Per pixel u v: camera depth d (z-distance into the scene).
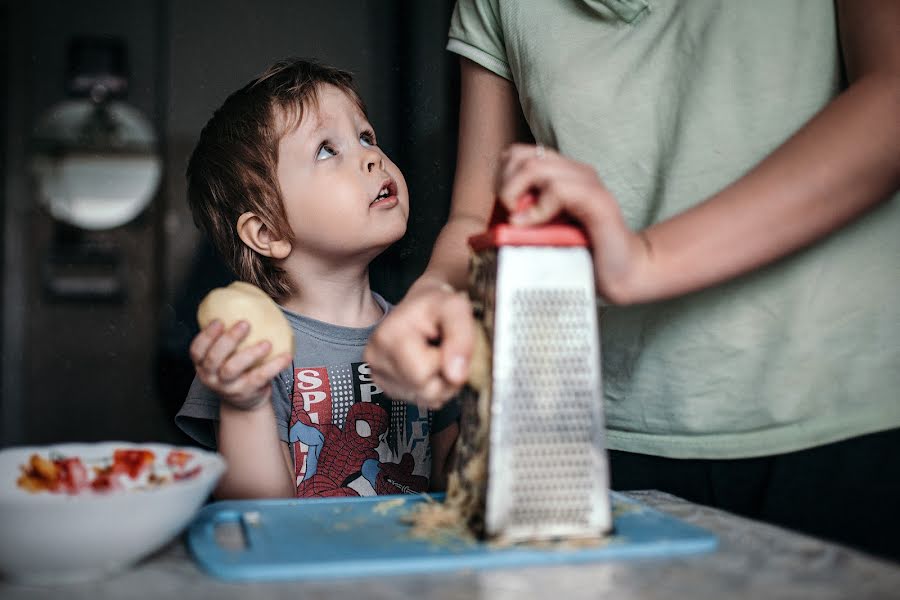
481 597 0.59
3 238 3.68
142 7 3.67
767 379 0.92
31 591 0.61
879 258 0.88
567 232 0.71
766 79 0.92
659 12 1.00
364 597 0.59
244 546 0.71
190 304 2.38
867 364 0.88
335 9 2.88
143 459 0.80
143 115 3.70
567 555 0.67
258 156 1.52
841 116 0.74
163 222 3.69
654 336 0.98
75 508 0.60
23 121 3.70
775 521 0.90
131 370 3.72
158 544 0.67
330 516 0.80
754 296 0.92
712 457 0.96
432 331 0.73
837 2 0.87
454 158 2.70
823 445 0.89
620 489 1.03
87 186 3.71
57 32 3.70
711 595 0.59
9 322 3.67
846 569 0.65
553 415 0.70
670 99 0.98
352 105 1.58
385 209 1.51
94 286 3.69
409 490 1.46
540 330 0.70
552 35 1.05
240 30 3.08
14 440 3.65
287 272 1.57
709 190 0.95
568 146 1.04
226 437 1.16
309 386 1.45
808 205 0.73
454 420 1.50
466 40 1.20
